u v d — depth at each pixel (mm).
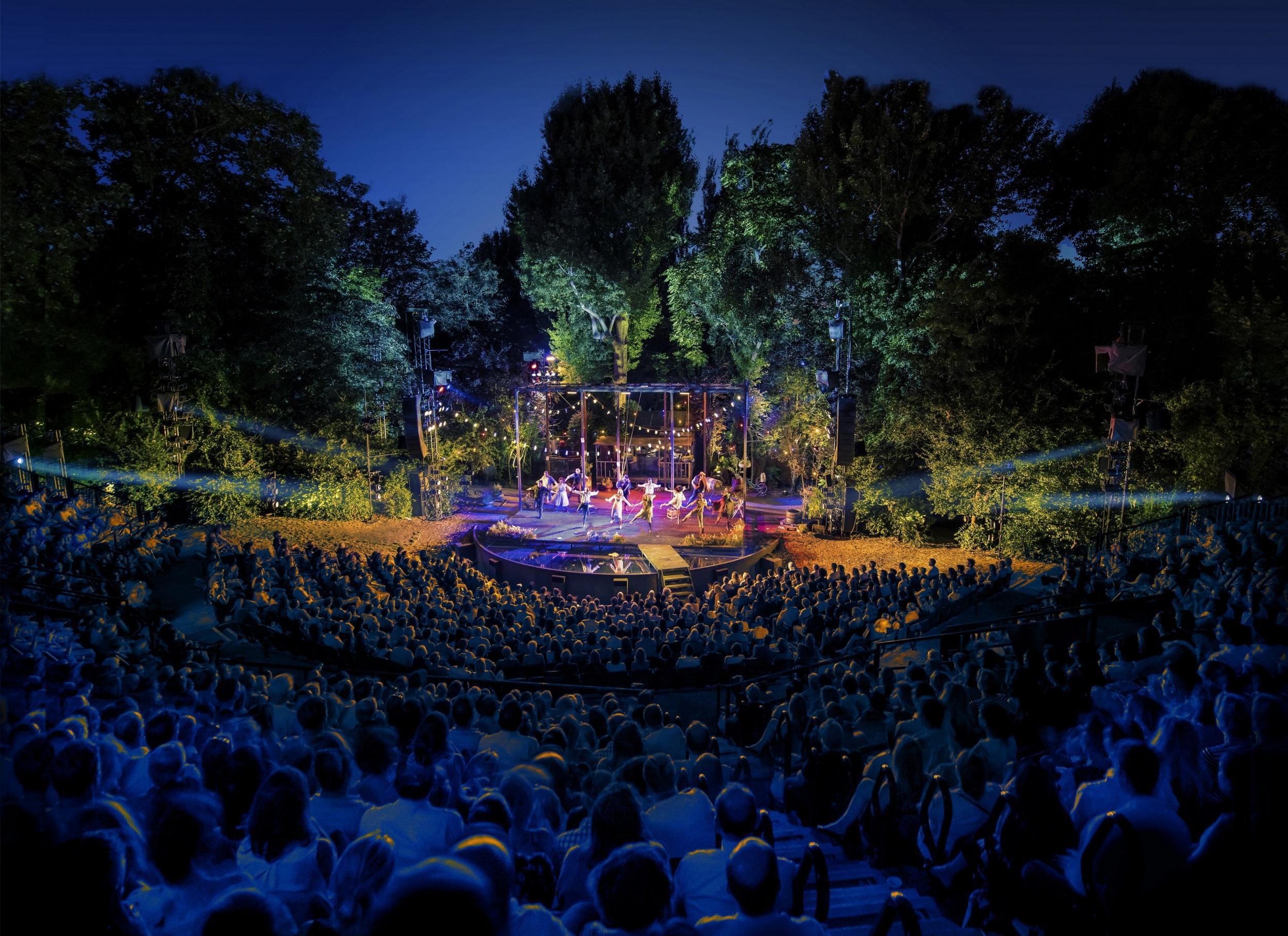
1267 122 28219
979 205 32375
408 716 6367
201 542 26047
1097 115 33125
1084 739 5949
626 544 28344
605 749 8500
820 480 31641
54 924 2785
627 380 48750
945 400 28891
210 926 2814
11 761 4043
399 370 36031
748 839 3334
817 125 33500
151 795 4781
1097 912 3895
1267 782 3680
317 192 33094
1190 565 14695
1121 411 22406
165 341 27094
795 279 34812
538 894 4258
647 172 44375
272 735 7023
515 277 54156
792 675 13547
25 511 18531
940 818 5812
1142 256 29500
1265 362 23328
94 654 11070
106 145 28875
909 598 18031
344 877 3545
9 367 28125
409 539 29469
